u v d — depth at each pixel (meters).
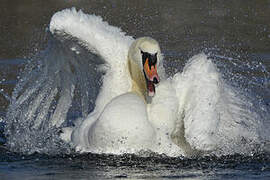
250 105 14.96
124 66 14.52
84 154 13.52
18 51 25.19
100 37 14.41
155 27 27.52
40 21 28.97
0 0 31.31
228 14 29.78
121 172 12.11
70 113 17.02
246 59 22.81
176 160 13.09
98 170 12.30
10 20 29.16
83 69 15.40
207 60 14.10
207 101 13.34
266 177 11.70
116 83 14.37
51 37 14.81
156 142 13.46
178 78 14.36
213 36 26.34
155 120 13.78
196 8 30.77
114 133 13.05
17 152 14.22
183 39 25.64
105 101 14.22
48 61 15.34
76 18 14.48
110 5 30.45
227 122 14.34
